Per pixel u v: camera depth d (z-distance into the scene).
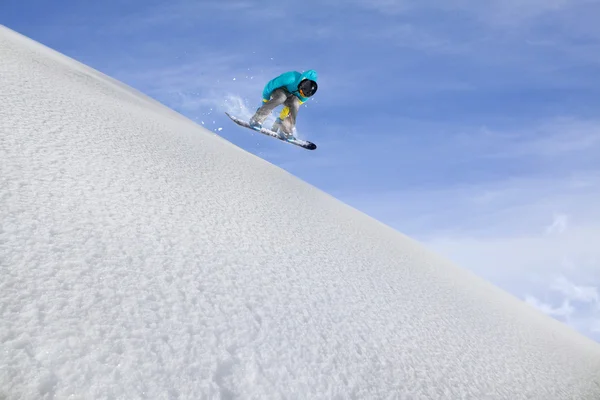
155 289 1.27
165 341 1.09
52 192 1.55
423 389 1.49
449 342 1.99
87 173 1.84
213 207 2.19
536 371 2.23
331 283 1.95
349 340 1.53
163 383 0.97
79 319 1.03
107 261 1.30
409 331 1.87
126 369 0.96
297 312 1.53
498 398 1.70
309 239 2.44
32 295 1.04
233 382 1.07
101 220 1.52
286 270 1.84
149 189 2.01
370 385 1.35
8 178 1.51
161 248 1.52
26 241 1.22
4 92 2.33
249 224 2.19
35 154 1.78
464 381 1.69
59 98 2.68
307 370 1.26
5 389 0.80
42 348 0.91
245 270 1.65
